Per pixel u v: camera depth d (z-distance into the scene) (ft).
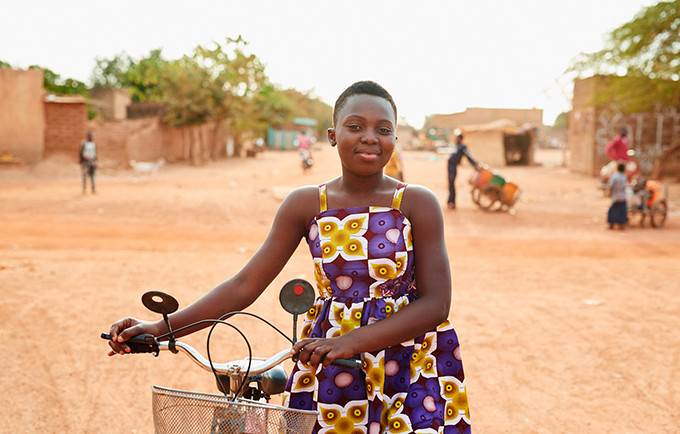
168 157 123.13
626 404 16.75
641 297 27.86
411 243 8.34
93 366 18.69
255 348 20.36
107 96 183.11
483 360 19.85
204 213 53.16
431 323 8.00
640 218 55.42
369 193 8.45
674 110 102.37
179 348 8.00
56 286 27.55
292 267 32.37
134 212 52.85
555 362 19.71
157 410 7.04
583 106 97.96
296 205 8.62
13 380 17.52
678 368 19.22
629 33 79.87
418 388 8.20
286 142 244.22
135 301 25.39
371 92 8.30
